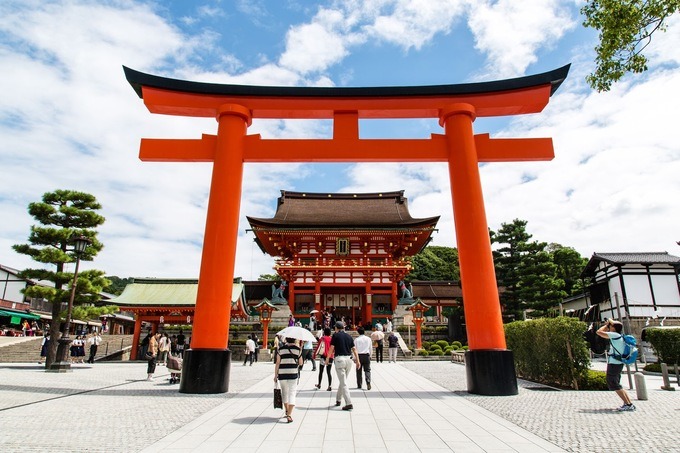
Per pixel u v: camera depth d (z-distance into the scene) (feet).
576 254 172.24
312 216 147.33
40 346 98.32
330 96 44.06
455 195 41.45
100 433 22.07
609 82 32.91
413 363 77.46
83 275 69.00
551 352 43.45
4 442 20.11
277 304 120.98
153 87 42.88
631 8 29.66
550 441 20.57
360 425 24.17
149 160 43.32
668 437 21.02
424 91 43.62
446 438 21.17
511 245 127.03
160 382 47.75
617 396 34.94
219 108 43.73
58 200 71.05
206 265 39.04
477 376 36.19
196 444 20.04
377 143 43.47
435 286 152.05
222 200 40.63
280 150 43.09
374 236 131.85
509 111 44.80
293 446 19.70
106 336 115.65
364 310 129.80
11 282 148.25
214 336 37.52
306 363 72.28
